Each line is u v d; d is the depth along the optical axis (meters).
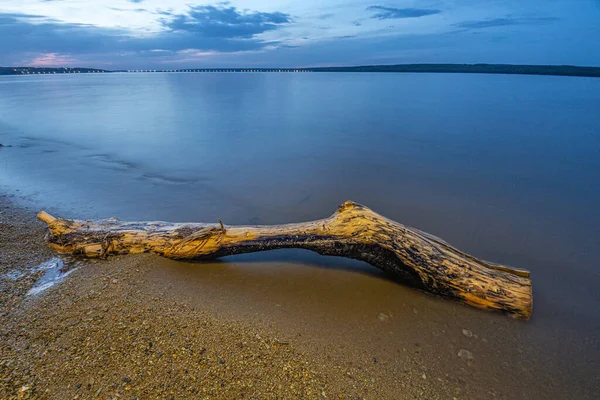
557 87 41.53
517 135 13.98
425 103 26.58
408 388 2.80
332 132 15.56
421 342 3.31
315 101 30.00
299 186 8.34
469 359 3.13
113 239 4.69
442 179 8.73
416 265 3.98
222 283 4.23
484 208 6.88
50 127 16.95
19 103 29.48
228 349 3.08
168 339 3.15
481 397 2.76
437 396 2.74
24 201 7.12
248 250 4.58
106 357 2.93
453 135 14.34
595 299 4.07
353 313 3.71
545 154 11.01
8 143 13.30
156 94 41.97
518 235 5.75
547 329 3.55
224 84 73.69
